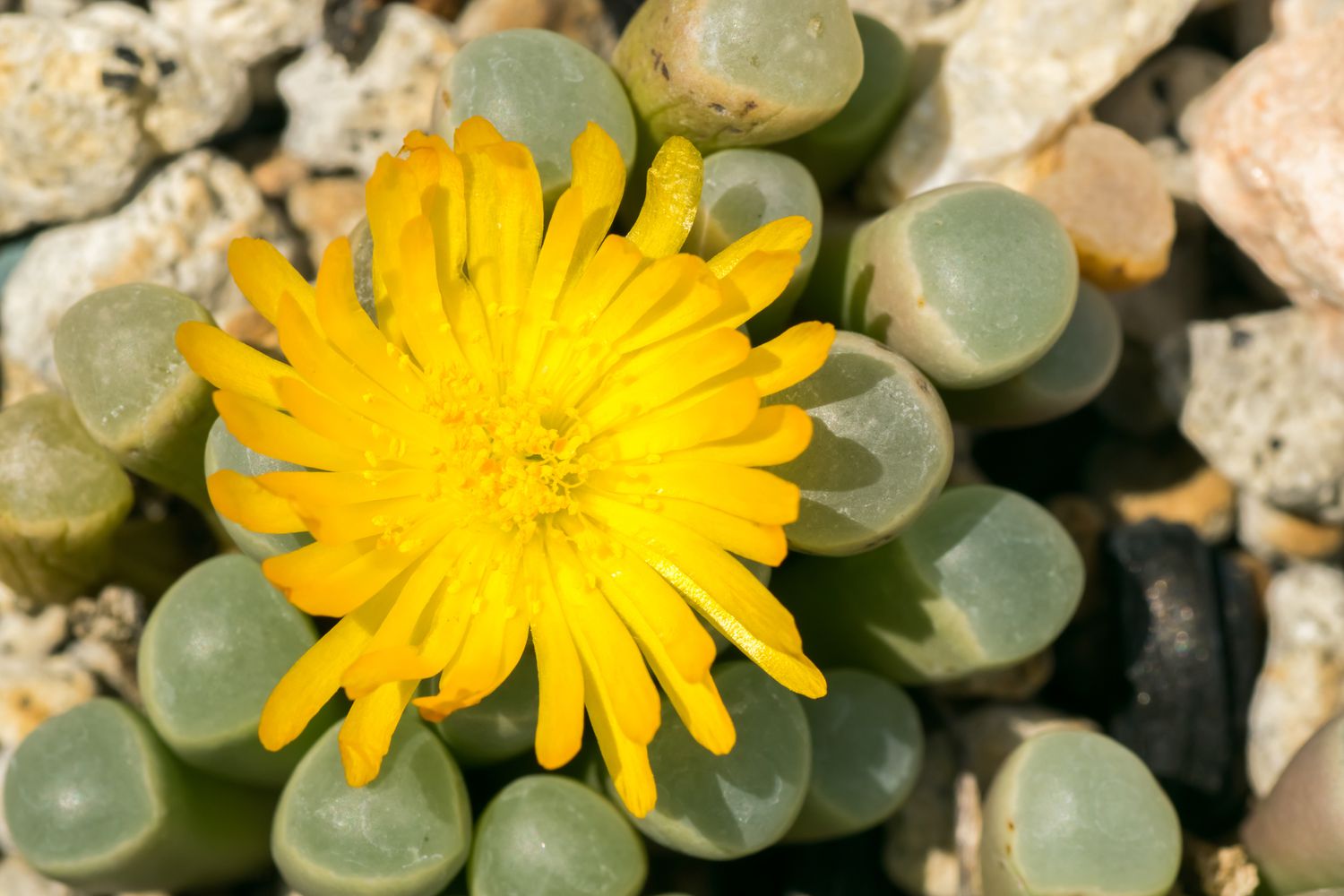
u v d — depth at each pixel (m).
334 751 0.22
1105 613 0.26
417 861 0.22
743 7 0.23
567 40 0.23
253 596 0.23
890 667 0.24
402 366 0.22
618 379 0.22
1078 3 0.26
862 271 0.23
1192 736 0.25
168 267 0.26
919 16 0.27
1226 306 0.28
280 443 0.21
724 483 0.21
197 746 0.23
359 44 0.27
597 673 0.22
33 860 0.23
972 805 0.25
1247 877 0.24
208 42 0.27
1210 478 0.27
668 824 0.22
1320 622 0.26
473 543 0.22
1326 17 0.26
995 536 0.23
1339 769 0.23
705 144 0.24
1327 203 0.25
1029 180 0.26
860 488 0.22
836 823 0.24
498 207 0.22
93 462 0.24
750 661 0.23
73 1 0.27
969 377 0.23
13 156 0.26
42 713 0.25
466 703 0.21
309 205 0.27
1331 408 0.26
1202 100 0.28
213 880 0.24
